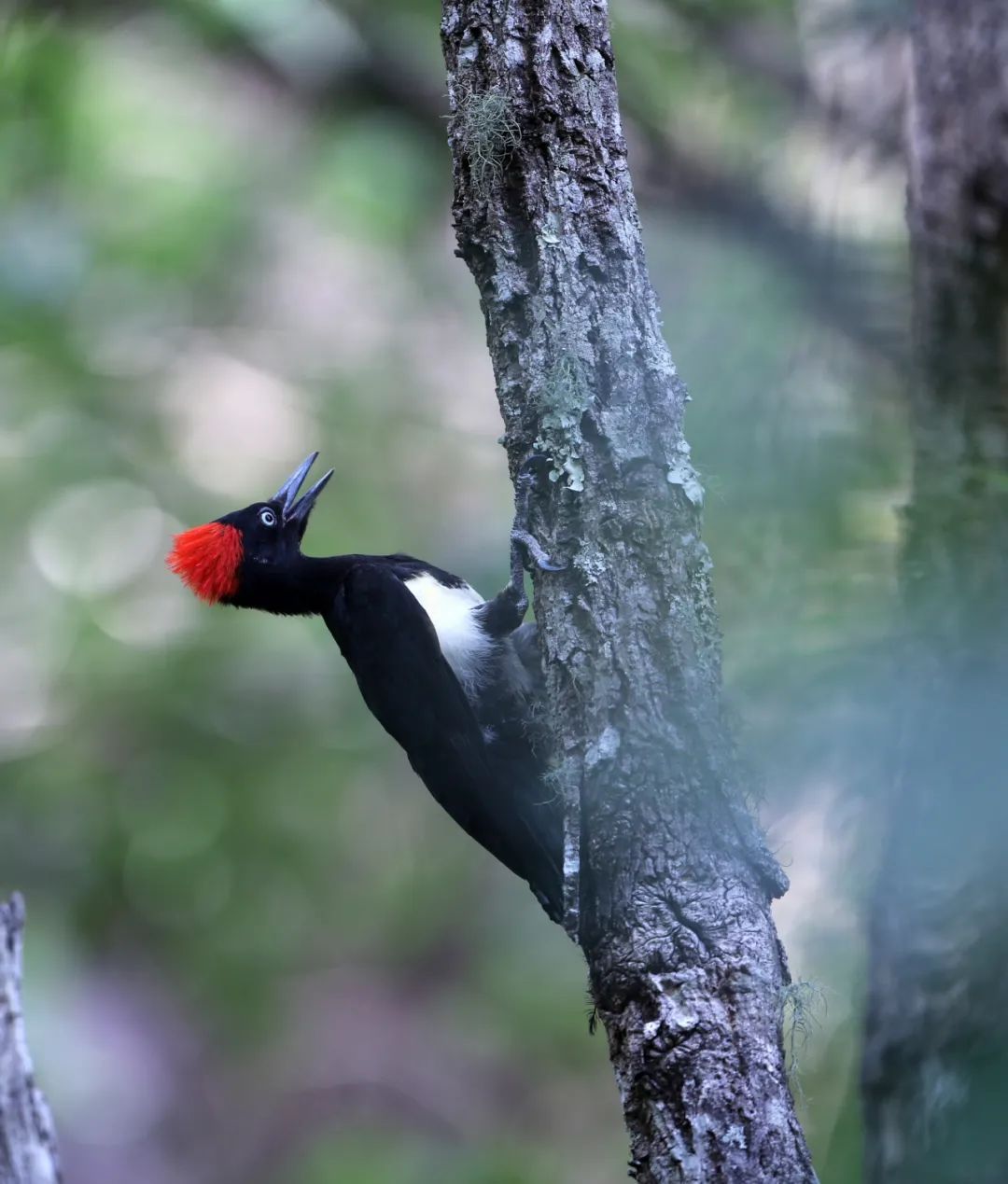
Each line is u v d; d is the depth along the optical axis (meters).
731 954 5.78
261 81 15.38
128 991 18.05
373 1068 19.27
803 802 7.59
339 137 15.17
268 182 16.72
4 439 17.69
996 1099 6.98
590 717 6.28
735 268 9.63
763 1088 5.53
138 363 17.86
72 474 17.67
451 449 17.45
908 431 8.47
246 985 18.06
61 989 17.27
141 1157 17.72
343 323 17.92
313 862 17.98
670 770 6.11
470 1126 18.41
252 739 17.70
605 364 6.51
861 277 9.69
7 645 17.81
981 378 8.26
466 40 6.59
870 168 10.00
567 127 6.53
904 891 7.54
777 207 11.06
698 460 7.74
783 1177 5.38
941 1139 7.29
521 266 6.57
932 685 6.74
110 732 17.59
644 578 6.35
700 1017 5.66
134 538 18.02
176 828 17.69
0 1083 5.27
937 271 8.49
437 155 15.19
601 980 5.96
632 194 6.66
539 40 6.53
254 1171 18.12
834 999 8.89
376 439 17.38
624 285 6.54
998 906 7.13
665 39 13.41
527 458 6.54
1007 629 6.83
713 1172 5.40
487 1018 19.03
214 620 17.81
